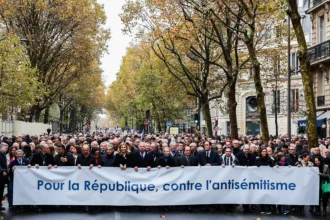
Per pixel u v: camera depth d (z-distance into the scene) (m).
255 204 14.18
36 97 34.28
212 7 20.72
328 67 32.56
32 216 12.88
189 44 27.22
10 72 31.08
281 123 53.19
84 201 13.60
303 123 37.44
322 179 13.69
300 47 16.66
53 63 45.09
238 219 12.63
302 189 13.79
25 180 13.54
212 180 13.81
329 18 32.34
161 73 46.41
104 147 15.27
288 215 13.53
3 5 36.81
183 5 23.12
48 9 39.06
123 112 80.62
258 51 35.84
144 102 56.28
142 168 13.70
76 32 41.03
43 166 13.57
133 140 22.50
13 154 14.11
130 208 14.16
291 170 13.81
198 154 14.48
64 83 47.91
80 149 15.33
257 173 13.84
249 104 58.22
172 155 15.29
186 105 58.72
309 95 16.67
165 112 56.31
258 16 27.52
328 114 31.84
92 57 43.59
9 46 30.70
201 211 13.89
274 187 13.82
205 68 30.31
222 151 16.50
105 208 14.08
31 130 43.75
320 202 13.80
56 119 93.50
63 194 13.57
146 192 13.69
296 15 16.59
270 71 44.72
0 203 13.88
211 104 68.25
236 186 13.84
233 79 24.11
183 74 36.16
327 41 31.75
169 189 13.73
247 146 14.35
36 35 39.78
